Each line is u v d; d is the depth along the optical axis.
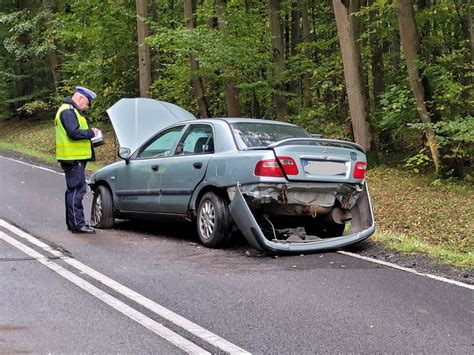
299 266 6.43
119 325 4.56
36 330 4.43
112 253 6.98
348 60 14.55
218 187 7.14
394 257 6.82
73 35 23.09
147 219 8.38
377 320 4.69
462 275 6.06
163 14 23.78
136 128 10.27
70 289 5.48
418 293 5.43
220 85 20.47
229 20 16.52
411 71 13.20
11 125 34.09
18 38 31.52
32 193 12.03
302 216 7.32
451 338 4.30
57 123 8.04
